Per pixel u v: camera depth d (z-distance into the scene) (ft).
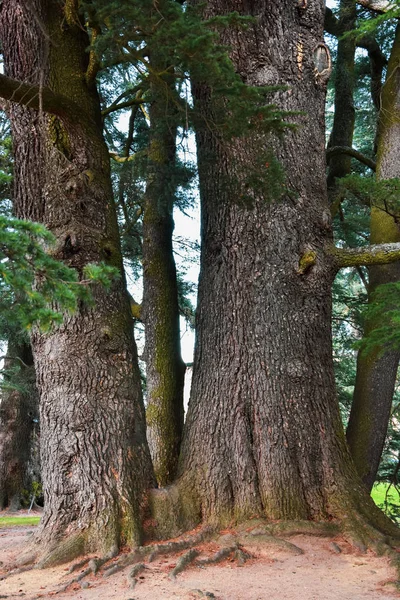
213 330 27.04
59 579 20.12
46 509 23.68
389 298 27.27
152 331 34.24
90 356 24.36
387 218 35.47
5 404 65.10
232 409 25.80
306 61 28.76
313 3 29.25
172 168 32.76
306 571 20.02
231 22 18.89
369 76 52.16
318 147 28.63
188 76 20.84
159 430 32.27
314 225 27.48
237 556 21.49
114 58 21.61
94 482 23.25
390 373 33.37
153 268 34.99
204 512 24.71
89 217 25.35
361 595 17.65
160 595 17.81
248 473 24.95
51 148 25.64
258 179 24.79
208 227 28.32
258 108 20.70
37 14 23.43
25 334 54.08
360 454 32.60
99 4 19.39
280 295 26.53
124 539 22.61
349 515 24.06
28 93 22.79
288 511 24.35
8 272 13.37
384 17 26.16
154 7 18.69
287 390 25.75
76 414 23.82
